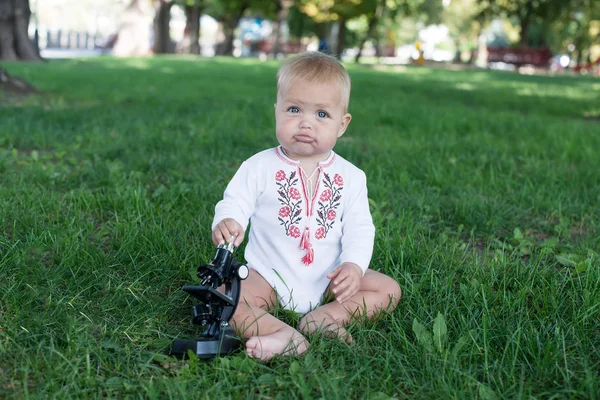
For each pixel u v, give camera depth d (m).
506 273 2.90
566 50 62.03
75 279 2.63
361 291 2.43
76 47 56.41
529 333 2.24
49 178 4.40
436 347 2.13
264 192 2.44
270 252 2.42
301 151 2.38
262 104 9.97
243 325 2.21
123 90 11.83
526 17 43.50
